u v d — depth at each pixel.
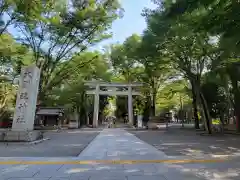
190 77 25.72
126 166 8.07
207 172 7.23
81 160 9.16
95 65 33.62
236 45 8.79
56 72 28.69
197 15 11.62
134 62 37.16
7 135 15.58
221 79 23.78
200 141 16.91
